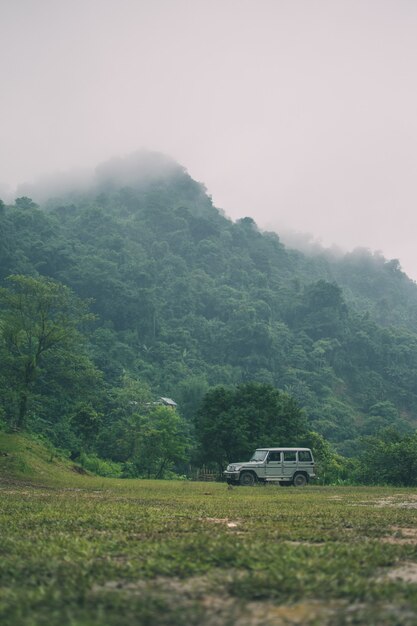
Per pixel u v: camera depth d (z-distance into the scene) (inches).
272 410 2006.6
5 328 1700.3
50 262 6131.9
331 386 6535.4
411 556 233.6
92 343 5137.8
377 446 1871.3
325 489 1099.3
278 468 1315.2
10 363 1697.8
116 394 3334.2
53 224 7578.7
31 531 310.5
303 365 6599.4
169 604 155.9
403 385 7042.3
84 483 1064.8
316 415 5659.5
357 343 7234.3
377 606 154.4
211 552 225.8
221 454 1966.0
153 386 4960.6
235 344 6456.7
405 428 5846.5
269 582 174.4
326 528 341.4
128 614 144.3
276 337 6761.8
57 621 138.9
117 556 228.4
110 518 378.6
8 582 183.3
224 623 140.5
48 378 1801.2
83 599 157.5
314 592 167.2
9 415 1830.7
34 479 1034.1
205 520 383.6
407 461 1699.1
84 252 6884.8
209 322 6865.2
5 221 6353.3
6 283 5438.0
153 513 433.4
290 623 140.6
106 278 6008.9
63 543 254.7
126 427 2669.8
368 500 712.4
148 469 2372.0
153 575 191.0
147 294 6112.2
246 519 402.3
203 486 1138.0
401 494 919.7
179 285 7308.1
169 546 244.7
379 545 252.7
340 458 2443.4
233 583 176.1
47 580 181.6
